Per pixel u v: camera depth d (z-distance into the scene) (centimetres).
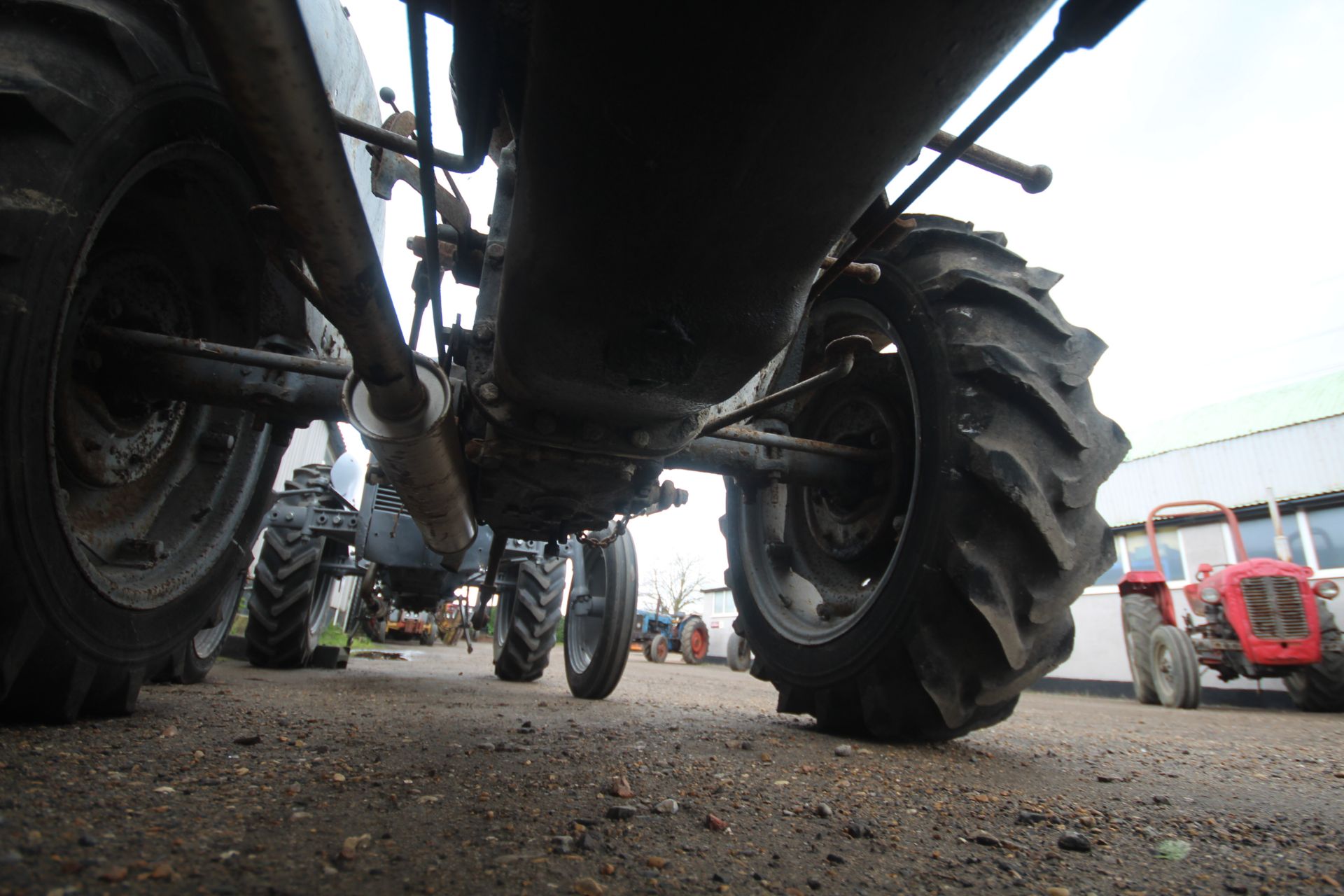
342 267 87
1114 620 979
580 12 78
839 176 93
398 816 106
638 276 108
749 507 298
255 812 102
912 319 216
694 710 310
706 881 89
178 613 190
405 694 318
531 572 500
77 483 170
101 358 166
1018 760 206
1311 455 923
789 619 269
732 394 133
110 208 144
